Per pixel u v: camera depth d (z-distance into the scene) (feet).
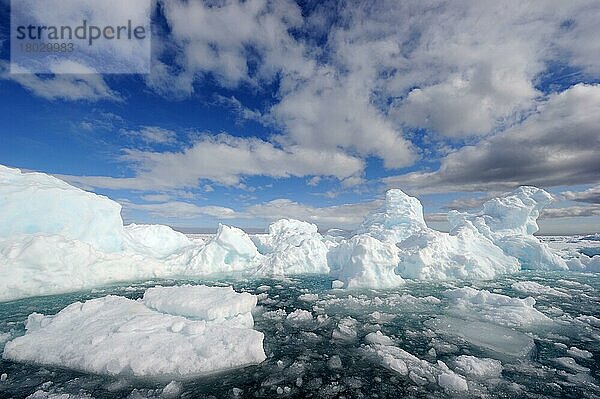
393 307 41.83
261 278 64.90
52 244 48.16
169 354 23.70
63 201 57.16
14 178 58.70
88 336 25.63
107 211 64.49
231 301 32.07
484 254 71.77
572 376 23.79
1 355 25.13
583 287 55.98
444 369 24.48
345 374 23.98
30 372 22.81
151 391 20.80
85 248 54.29
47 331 27.17
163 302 32.71
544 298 47.37
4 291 41.11
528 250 76.13
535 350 28.55
